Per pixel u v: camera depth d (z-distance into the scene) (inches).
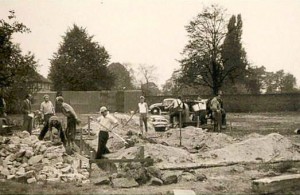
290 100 2418.8
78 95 2111.2
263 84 5002.5
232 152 600.1
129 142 650.8
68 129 675.4
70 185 437.7
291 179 410.6
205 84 2581.2
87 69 2650.1
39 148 563.5
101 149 580.1
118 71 4271.7
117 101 2148.1
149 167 463.2
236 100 2456.9
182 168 516.1
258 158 585.0
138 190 413.1
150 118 1112.8
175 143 735.7
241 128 1145.4
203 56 2514.8
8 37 1047.0
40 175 470.3
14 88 1078.4
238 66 2576.3
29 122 813.9
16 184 430.0
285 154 618.5
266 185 395.2
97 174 501.7
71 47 2672.2
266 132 1013.8
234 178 472.7
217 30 2524.6
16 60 1060.5
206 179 464.8
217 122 969.5
